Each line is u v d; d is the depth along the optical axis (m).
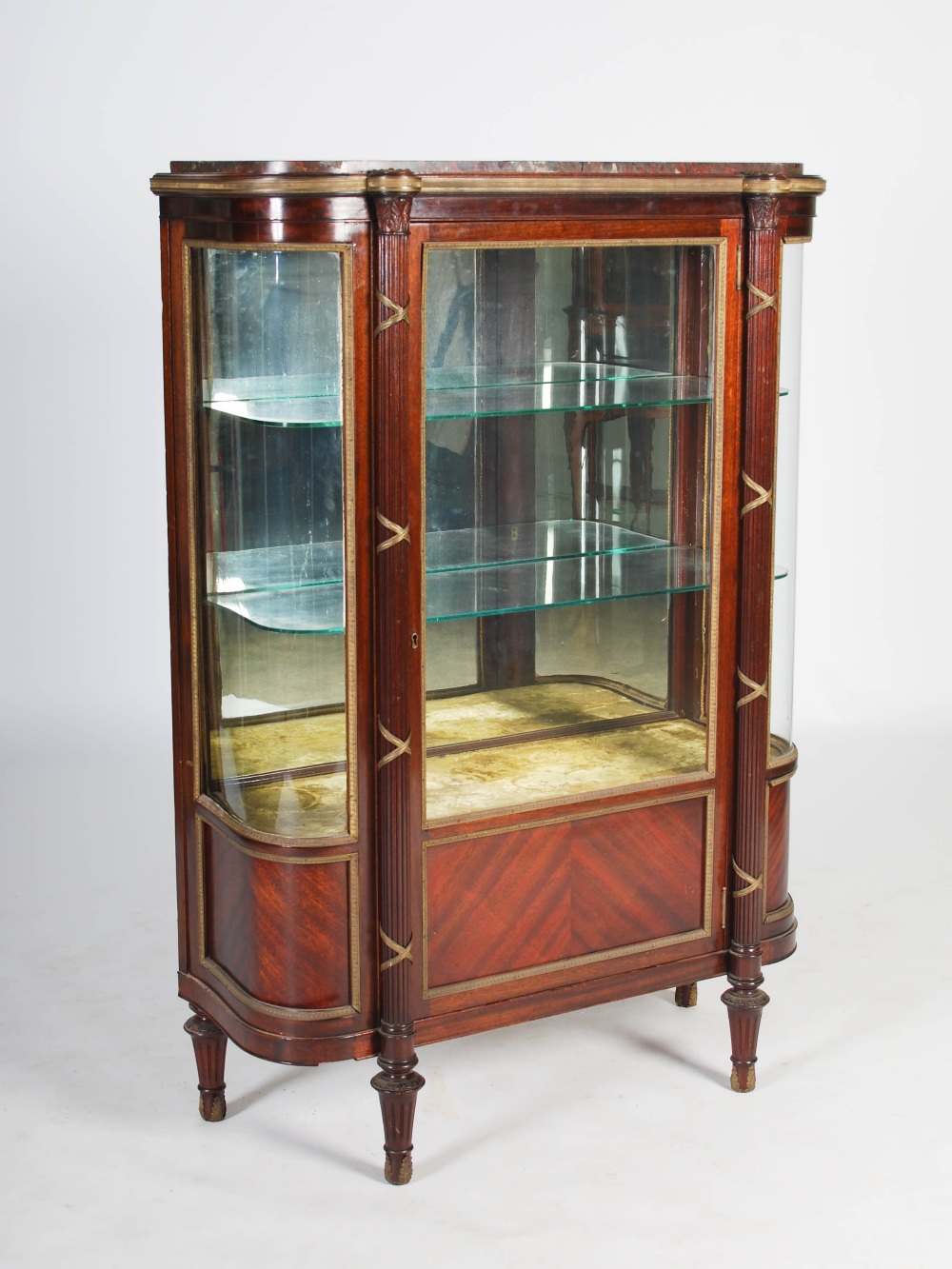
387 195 2.60
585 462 3.05
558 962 3.08
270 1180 2.98
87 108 4.94
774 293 3.01
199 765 3.04
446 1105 3.23
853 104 5.20
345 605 2.79
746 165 3.00
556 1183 2.96
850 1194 2.93
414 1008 2.94
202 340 2.84
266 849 2.86
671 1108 3.22
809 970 3.79
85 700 5.33
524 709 3.14
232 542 2.89
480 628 3.07
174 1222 2.85
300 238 2.65
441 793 3.00
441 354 2.85
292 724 2.87
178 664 3.04
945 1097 3.26
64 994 3.68
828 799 4.82
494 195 2.73
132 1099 3.26
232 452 2.85
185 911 3.14
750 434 3.05
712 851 3.20
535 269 2.92
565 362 2.98
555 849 3.03
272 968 2.91
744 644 3.12
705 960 3.23
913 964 3.83
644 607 3.12
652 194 2.88
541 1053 3.45
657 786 3.10
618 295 2.98
